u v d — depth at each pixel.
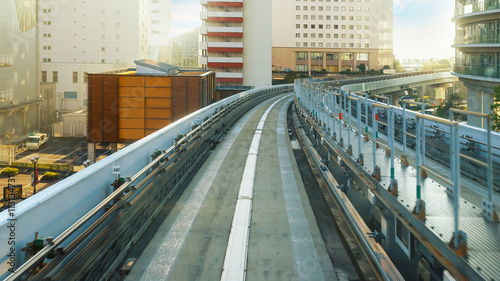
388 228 4.74
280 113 23.05
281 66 94.38
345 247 5.16
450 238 2.81
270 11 69.00
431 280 4.16
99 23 67.38
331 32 93.62
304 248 5.02
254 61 69.88
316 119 11.11
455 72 31.95
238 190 7.52
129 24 68.00
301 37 93.75
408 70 93.50
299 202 6.93
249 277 4.25
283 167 9.64
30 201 3.05
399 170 4.91
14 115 44.69
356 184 6.45
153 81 26.28
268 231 5.57
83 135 51.19
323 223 6.04
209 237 5.28
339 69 94.56
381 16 94.19
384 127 9.03
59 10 66.69
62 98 64.75
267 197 7.21
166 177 6.51
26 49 46.50
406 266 4.59
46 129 50.47
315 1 93.06
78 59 67.75
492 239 2.76
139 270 4.33
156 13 74.50
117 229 4.21
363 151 6.15
